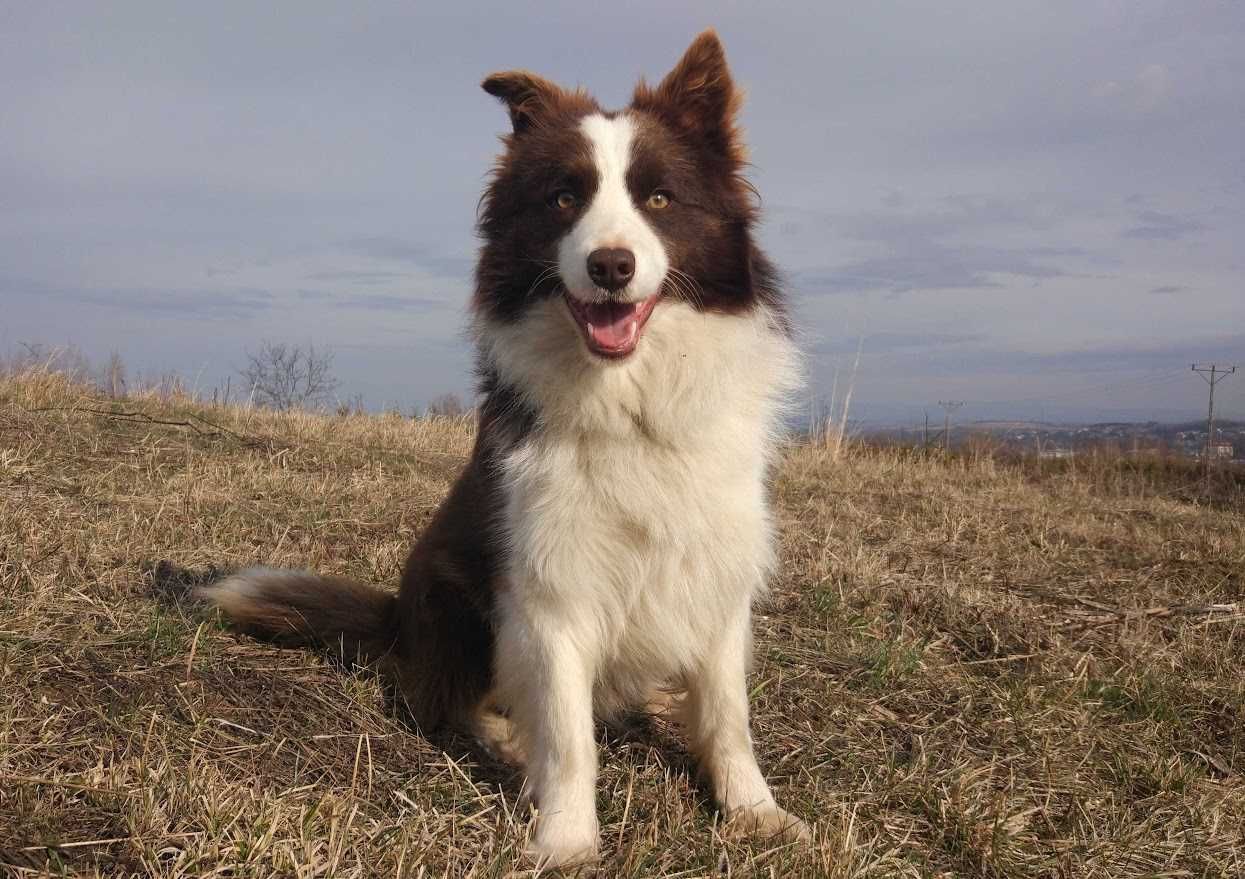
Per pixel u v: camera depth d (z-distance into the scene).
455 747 1.09
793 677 1.27
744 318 1.04
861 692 1.26
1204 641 1.50
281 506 1.75
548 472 0.98
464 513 1.08
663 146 1.05
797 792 1.04
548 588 0.97
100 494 1.66
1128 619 1.56
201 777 0.87
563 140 1.06
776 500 2.30
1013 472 3.62
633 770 1.04
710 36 1.10
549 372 0.99
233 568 1.39
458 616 1.09
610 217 0.98
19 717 0.92
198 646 1.10
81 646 1.06
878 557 1.79
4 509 1.45
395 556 1.56
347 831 0.84
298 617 1.19
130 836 0.81
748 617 1.06
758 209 1.12
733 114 1.11
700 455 1.00
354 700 1.09
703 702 1.03
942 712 1.24
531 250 1.03
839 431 3.62
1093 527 2.28
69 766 0.88
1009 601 1.60
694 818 0.98
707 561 1.01
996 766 1.13
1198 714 1.29
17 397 2.48
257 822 0.82
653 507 0.98
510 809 0.97
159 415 2.59
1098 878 0.96
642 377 0.99
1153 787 1.12
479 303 1.07
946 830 1.00
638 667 1.06
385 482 2.04
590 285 0.94
